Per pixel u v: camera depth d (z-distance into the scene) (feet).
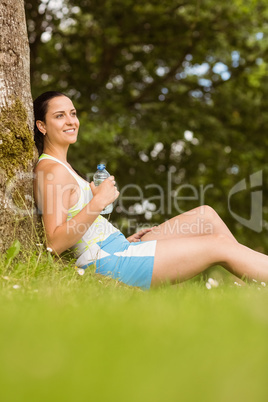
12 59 18.26
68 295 12.20
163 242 17.48
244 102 51.06
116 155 42.75
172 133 47.85
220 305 9.68
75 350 5.26
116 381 3.99
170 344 5.60
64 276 15.35
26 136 18.12
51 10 46.11
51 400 3.70
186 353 5.07
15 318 7.95
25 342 5.98
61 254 17.53
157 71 52.70
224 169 55.31
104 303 10.49
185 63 51.83
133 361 4.63
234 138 51.72
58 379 4.08
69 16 47.01
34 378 4.12
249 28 46.70
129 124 45.98
